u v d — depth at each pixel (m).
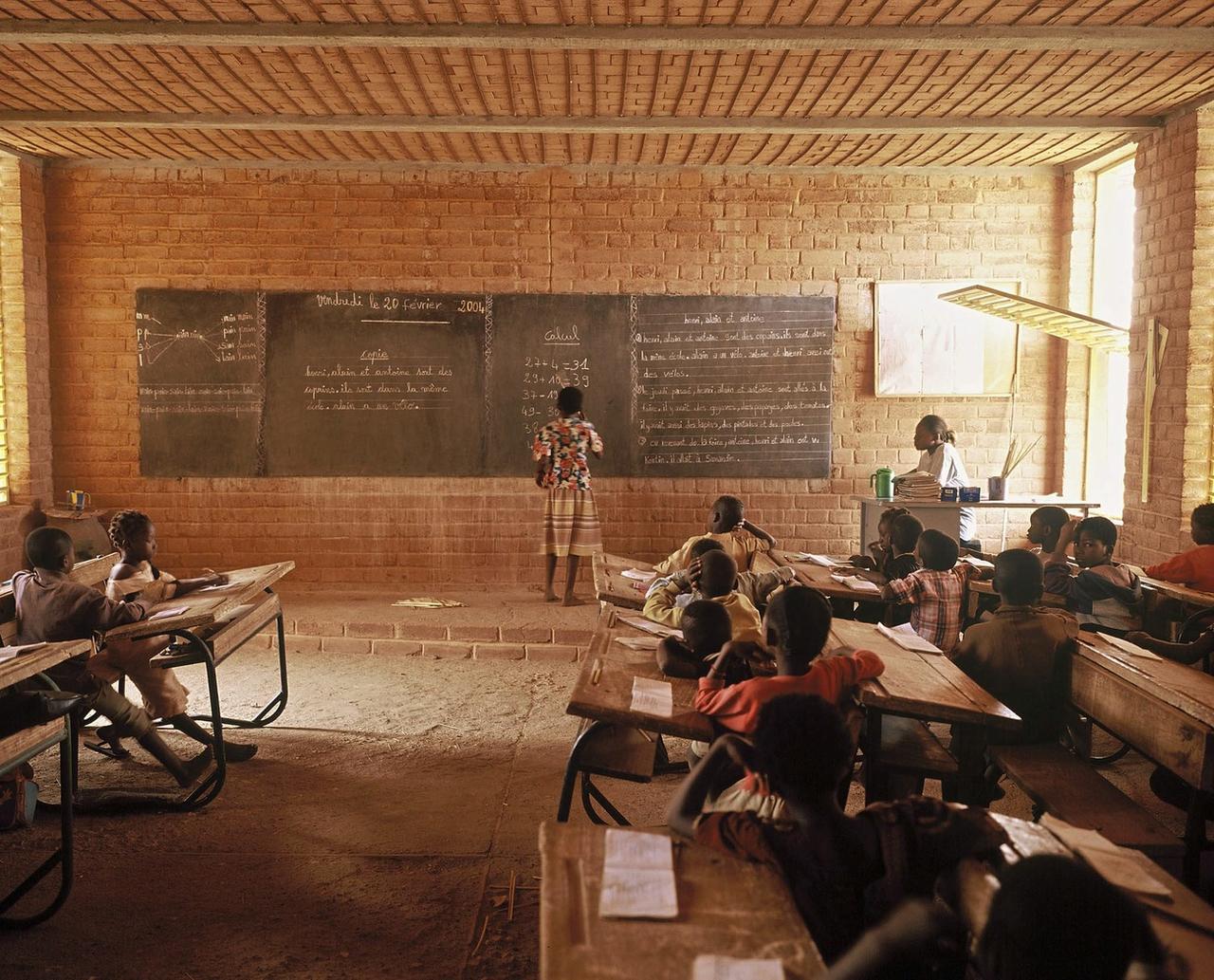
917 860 1.71
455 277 7.32
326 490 7.41
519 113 5.95
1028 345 7.37
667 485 7.46
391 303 7.31
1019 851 1.76
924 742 3.09
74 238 7.23
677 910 1.59
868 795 2.86
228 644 4.10
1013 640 3.22
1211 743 2.41
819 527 7.46
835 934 1.72
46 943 2.71
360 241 7.28
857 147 6.63
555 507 6.72
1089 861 1.76
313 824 3.56
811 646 2.53
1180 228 5.69
